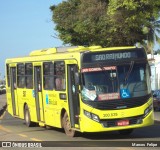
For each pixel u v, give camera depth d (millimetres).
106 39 38375
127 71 15727
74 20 45125
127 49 15906
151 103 15812
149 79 15945
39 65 19594
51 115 18453
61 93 17266
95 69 15594
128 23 34281
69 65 16609
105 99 15328
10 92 23969
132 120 15414
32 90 20578
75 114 16281
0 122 24906
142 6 32594
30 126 21453
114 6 32875
